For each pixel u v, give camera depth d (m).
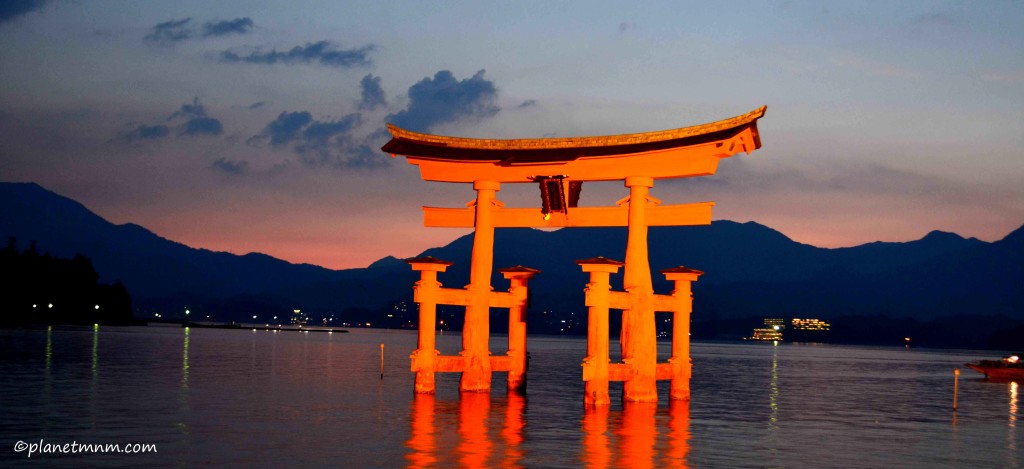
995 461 28.70
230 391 46.03
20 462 24.53
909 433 35.91
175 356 84.69
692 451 28.41
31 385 46.28
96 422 32.31
